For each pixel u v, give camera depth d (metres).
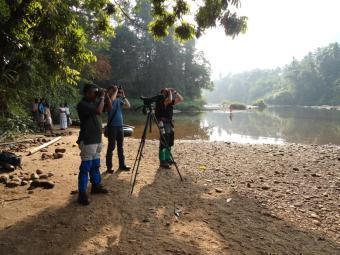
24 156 8.83
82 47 7.64
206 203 5.36
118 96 7.09
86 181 5.15
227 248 3.88
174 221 4.61
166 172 7.32
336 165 8.48
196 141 14.98
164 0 7.96
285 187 6.38
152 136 17.38
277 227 4.50
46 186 5.97
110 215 4.75
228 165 8.34
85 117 5.13
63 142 11.68
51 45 7.05
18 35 6.95
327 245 4.02
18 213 4.77
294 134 19.59
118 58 53.44
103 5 9.22
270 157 9.63
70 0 10.55
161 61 57.53
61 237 4.06
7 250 3.75
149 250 3.79
